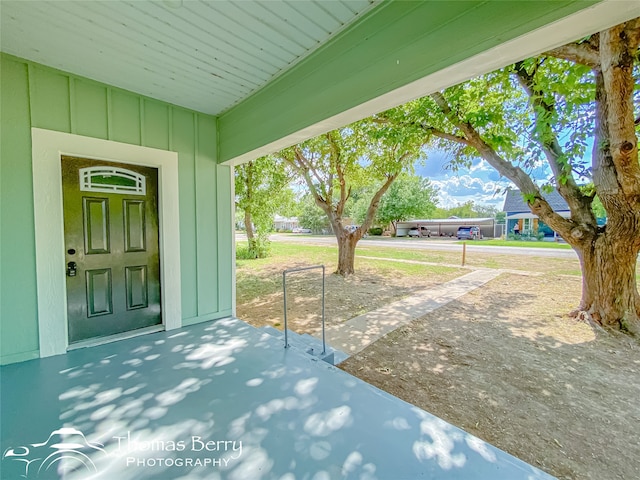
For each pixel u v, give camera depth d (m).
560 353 3.08
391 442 1.50
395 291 5.83
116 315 2.84
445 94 4.10
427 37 1.63
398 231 24.81
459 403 2.24
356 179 7.39
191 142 3.29
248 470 1.32
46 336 2.43
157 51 2.21
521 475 1.31
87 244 2.67
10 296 2.29
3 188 2.25
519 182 4.09
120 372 2.18
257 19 1.89
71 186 2.58
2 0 1.66
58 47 2.14
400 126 4.76
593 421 2.03
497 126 4.12
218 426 1.60
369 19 1.89
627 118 2.95
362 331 3.73
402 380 2.57
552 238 17.19
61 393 1.90
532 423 2.01
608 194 3.47
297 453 1.42
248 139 3.02
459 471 1.32
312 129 2.43
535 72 3.45
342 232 7.54
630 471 1.60
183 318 3.25
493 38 1.40
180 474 1.29
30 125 2.34
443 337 3.52
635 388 2.44
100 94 2.67
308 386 2.01
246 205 9.98
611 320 3.69
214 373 2.18
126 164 2.88
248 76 2.60
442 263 9.13
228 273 3.67
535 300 4.98
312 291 5.97
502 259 9.79
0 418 1.65
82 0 1.68
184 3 1.72
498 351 3.14
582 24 1.25
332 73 2.15
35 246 2.38
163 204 3.07
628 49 2.76
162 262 3.08
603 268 3.75
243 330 3.11
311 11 1.83
